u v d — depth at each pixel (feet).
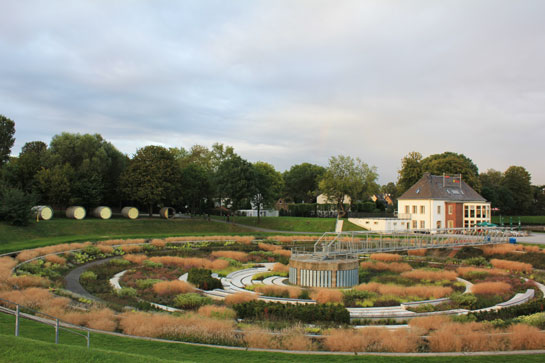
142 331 64.80
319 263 123.75
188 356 53.36
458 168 324.80
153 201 271.49
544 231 315.17
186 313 80.28
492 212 390.21
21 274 109.70
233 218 322.96
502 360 54.34
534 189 453.99
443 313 89.20
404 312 89.35
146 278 123.85
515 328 66.18
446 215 281.74
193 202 329.11
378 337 64.08
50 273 121.60
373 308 94.12
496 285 112.47
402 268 152.56
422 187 285.43
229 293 108.58
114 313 77.15
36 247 157.69
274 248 199.31
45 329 60.29
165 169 274.77
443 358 54.90
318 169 520.83
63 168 252.42
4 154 298.76
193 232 255.09
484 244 190.39
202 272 123.85
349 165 315.17
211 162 397.19
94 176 259.60
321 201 490.08
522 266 150.41
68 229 218.38
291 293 106.52
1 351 41.16
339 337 62.44
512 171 408.05
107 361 41.88
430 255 194.39
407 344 61.00
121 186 275.18
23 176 255.70
